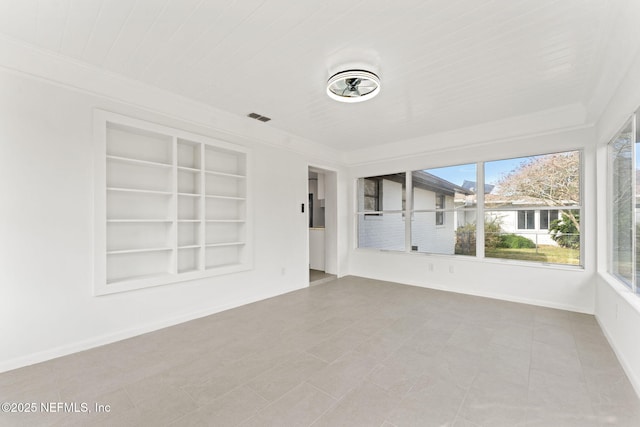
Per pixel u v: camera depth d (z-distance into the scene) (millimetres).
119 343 2715
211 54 2385
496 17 1906
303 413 1745
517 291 4027
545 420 1679
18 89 2268
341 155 5781
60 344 2449
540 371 2209
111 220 2725
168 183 3303
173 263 3195
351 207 6051
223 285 3707
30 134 2320
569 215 3703
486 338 2814
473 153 4398
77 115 2551
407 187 5207
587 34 2057
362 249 5934
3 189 2209
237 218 4117
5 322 2209
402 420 1684
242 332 2980
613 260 3105
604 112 3014
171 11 1875
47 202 2396
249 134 4008
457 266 4598
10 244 2232
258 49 2307
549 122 3627
